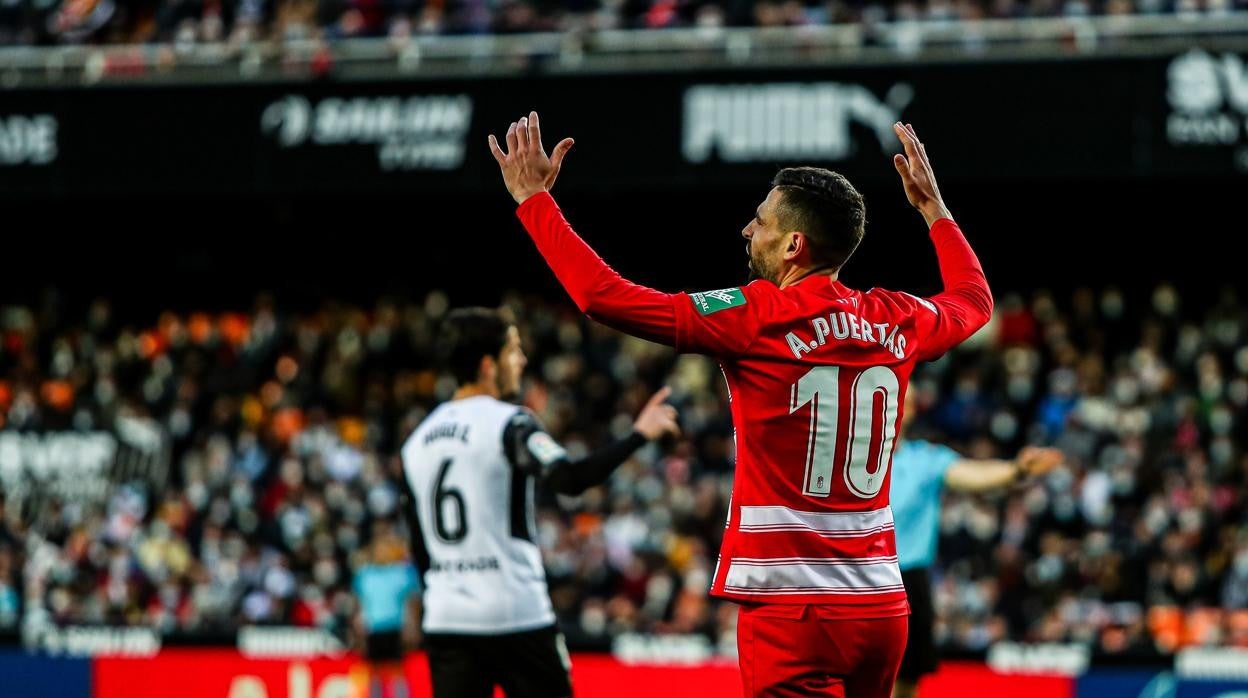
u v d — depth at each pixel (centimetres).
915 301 1418
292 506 5753
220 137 5994
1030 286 7181
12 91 6106
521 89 5819
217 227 7488
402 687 3906
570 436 6053
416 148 5862
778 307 1330
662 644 3728
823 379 1331
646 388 6212
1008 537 5138
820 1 6128
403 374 6925
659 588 5038
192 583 5503
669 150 5694
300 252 7712
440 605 1877
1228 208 6556
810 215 1370
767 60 5647
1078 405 5741
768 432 1334
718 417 5966
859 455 1348
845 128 5550
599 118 5756
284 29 6347
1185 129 5306
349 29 6322
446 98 5853
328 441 6081
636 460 5691
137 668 3962
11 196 6112
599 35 5788
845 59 5569
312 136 5944
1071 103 5400
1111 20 5381
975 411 5838
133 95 6050
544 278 7581
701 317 1305
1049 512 5203
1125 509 5225
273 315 7181
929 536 2402
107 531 5869
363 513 5631
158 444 6406
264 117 5975
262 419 6550
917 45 5559
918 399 5797
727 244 7175
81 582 5616
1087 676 3450
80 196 6062
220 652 3941
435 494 1892
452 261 7644
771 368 1323
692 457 5706
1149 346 6025
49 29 6750
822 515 1339
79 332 7456
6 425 6525
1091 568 4906
